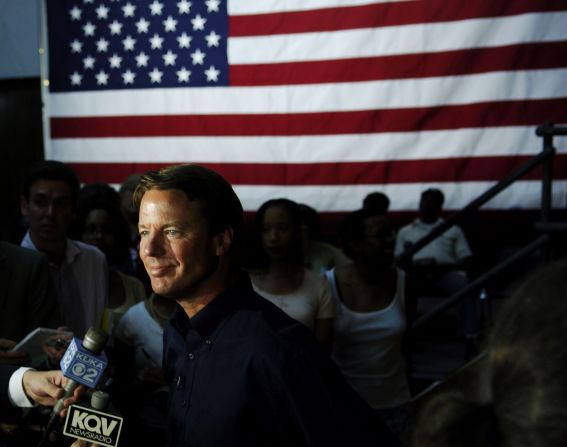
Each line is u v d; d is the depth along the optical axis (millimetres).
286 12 5328
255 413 1101
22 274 1921
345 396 1115
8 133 6699
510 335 464
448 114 5051
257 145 5414
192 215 1142
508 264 3133
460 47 4992
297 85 5324
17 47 6504
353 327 2477
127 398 1868
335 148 5266
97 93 5703
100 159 5715
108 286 2537
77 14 5738
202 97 5512
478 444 477
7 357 1531
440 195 4945
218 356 1152
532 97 4875
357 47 5191
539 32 4840
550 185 3135
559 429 414
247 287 1242
